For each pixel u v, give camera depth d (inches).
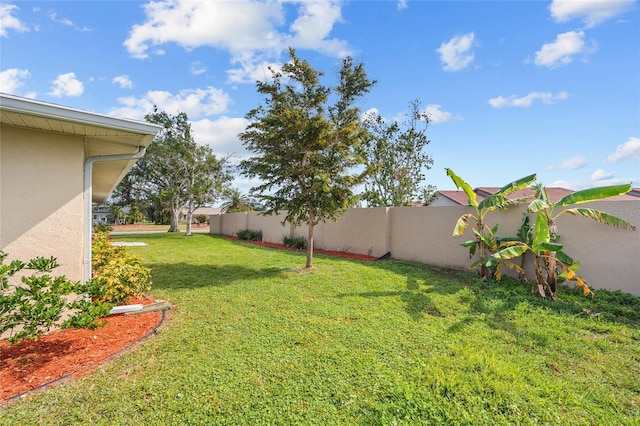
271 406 104.0
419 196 678.5
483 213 293.1
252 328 172.1
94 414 99.4
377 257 453.4
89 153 221.3
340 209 357.4
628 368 132.6
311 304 216.8
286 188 342.3
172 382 117.3
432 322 182.5
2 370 124.4
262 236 744.3
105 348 145.6
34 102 134.0
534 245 232.1
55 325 135.1
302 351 143.9
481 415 99.7
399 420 97.0
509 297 231.0
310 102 360.2
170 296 238.1
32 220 162.7
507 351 146.5
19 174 159.8
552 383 119.3
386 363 133.0
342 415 99.7
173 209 1050.7
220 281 289.9
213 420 97.0
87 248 188.2
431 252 383.6
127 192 1029.8
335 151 334.3
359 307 209.8
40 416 98.1
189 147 919.0
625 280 226.5
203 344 150.9
